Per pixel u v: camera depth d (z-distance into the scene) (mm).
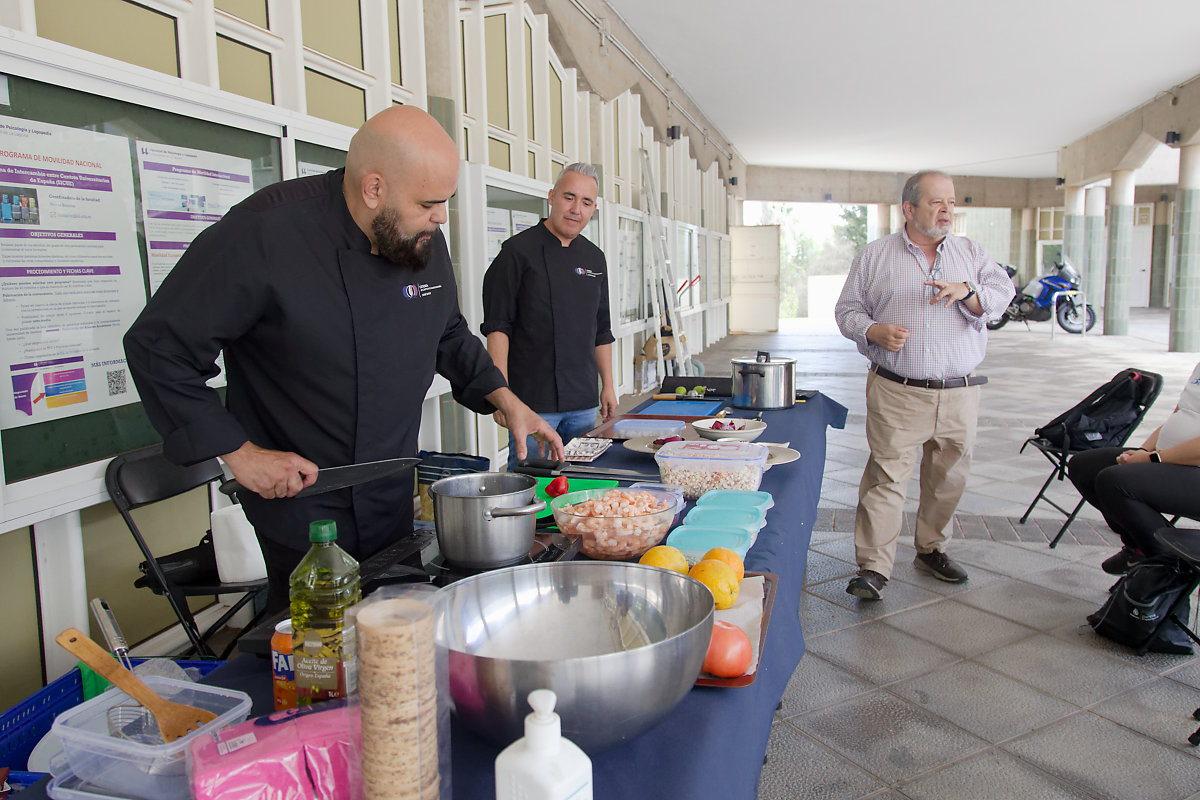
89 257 2100
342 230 1441
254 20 2871
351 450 1524
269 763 771
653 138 9273
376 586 1213
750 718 1100
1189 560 2355
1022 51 8977
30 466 1989
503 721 849
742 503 1759
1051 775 2105
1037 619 3029
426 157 1319
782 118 12750
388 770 723
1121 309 14570
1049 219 23719
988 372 9930
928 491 3357
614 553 1438
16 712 1513
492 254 4531
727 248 15398
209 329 1335
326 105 3320
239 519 2148
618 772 879
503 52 5062
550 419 3084
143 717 963
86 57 2000
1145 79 10578
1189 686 2543
